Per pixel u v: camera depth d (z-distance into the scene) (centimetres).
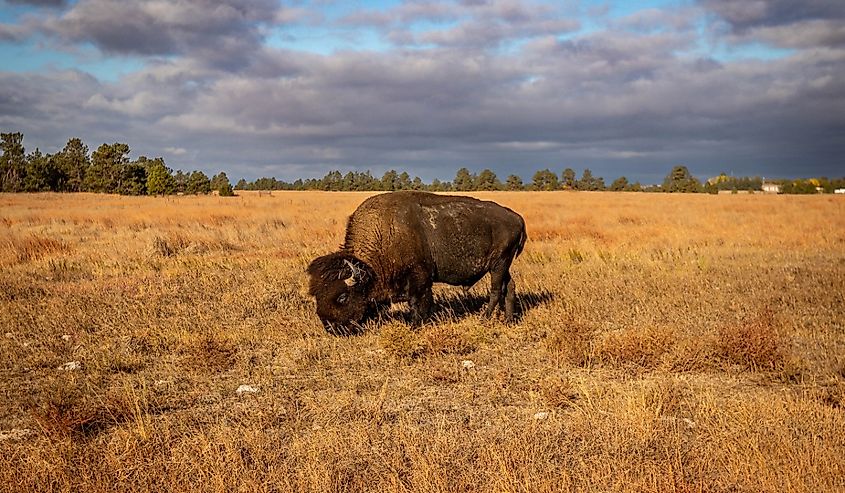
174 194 7794
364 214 909
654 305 1052
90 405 590
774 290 1177
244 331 889
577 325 836
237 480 450
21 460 476
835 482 439
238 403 631
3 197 6256
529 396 647
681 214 3397
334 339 860
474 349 823
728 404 600
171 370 734
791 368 707
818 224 2588
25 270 1415
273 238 2120
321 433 539
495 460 478
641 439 512
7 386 673
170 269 1423
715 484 445
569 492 434
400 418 584
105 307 1023
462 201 951
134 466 466
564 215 3228
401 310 1041
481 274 963
